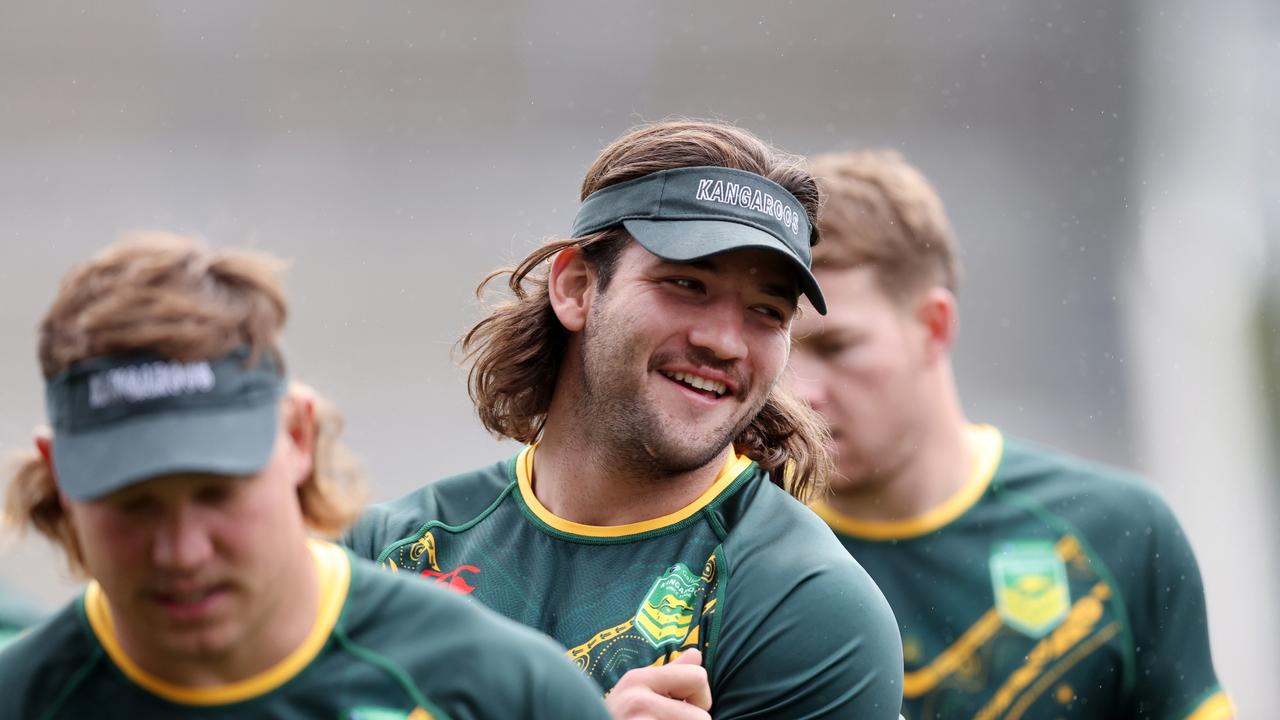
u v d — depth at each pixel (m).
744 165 12.20
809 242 12.57
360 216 70.06
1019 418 59.81
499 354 13.11
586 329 12.36
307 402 9.08
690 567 12.30
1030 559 18.08
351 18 75.38
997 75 73.75
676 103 74.88
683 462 11.99
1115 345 63.47
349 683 9.02
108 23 73.25
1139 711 18.00
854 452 17.89
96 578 8.54
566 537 12.64
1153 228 69.00
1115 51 72.62
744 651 11.86
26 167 70.75
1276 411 58.56
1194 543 53.00
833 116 74.81
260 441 8.38
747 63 76.25
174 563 8.20
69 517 9.12
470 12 75.25
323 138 74.00
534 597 12.52
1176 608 17.88
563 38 76.00
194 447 8.16
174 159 72.12
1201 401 59.41
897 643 12.18
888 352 17.73
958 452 18.47
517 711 9.21
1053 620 17.91
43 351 8.49
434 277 66.06
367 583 9.35
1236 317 63.28
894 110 74.50
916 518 18.36
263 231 68.19
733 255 11.78
